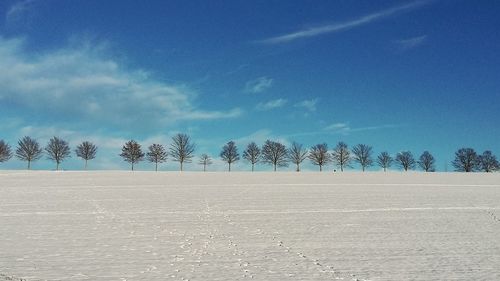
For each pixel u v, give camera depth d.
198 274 15.30
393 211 29.83
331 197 36.97
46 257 17.83
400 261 17.09
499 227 24.45
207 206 31.98
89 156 92.38
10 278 14.78
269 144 94.94
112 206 32.06
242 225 24.98
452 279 14.71
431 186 46.47
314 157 95.25
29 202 34.25
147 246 19.91
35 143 90.44
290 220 26.50
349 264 16.64
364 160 96.19
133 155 91.62
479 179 55.50
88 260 17.31
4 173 63.94
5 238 21.70
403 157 101.25
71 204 33.09
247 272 15.55
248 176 59.59
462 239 21.36
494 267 16.23
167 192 40.44
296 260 17.27
